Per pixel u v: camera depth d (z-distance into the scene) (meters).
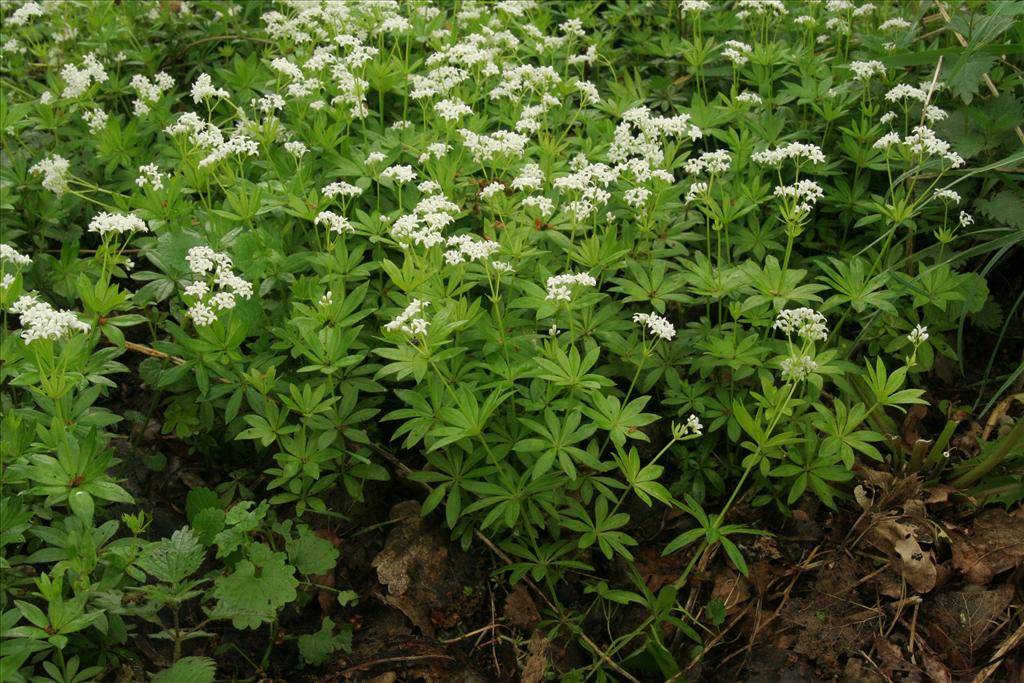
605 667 0.72
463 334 0.75
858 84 0.99
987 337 0.88
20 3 1.09
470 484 0.72
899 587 0.73
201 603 0.67
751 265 0.78
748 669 0.71
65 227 0.89
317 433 0.74
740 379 0.81
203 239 0.78
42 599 0.64
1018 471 0.76
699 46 1.02
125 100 1.07
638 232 0.85
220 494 0.76
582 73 1.04
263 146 0.89
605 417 0.70
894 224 0.87
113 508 0.73
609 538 0.72
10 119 0.89
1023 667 0.68
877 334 0.84
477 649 0.72
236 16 1.14
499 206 0.82
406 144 0.91
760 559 0.77
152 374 0.78
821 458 0.75
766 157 0.86
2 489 0.65
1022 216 0.82
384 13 1.03
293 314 0.77
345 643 0.71
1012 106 0.87
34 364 0.68
